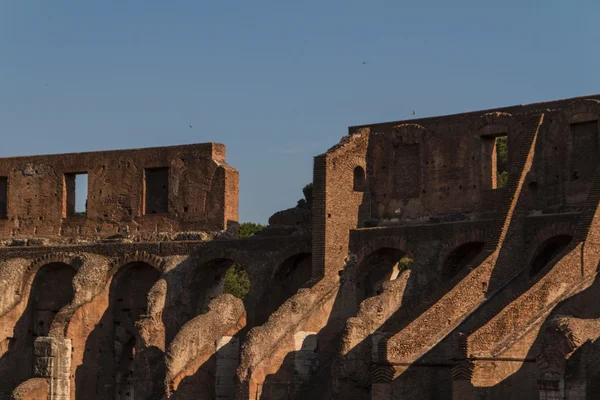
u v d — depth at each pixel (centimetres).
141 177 19438
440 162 17575
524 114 16862
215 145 19075
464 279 15600
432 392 15188
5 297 19162
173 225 19138
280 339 16588
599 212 15362
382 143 18062
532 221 16138
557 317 14000
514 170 16350
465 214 17262
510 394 14438
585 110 16388
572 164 16512
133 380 18162
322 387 16588
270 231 18662
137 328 17988
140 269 19075
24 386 17875
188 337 16962
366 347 15875
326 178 17450
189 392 16900
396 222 17800
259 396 16238
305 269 18162
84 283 18638
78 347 18412
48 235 19888
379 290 17738
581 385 13400
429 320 15275
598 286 15162
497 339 14488
